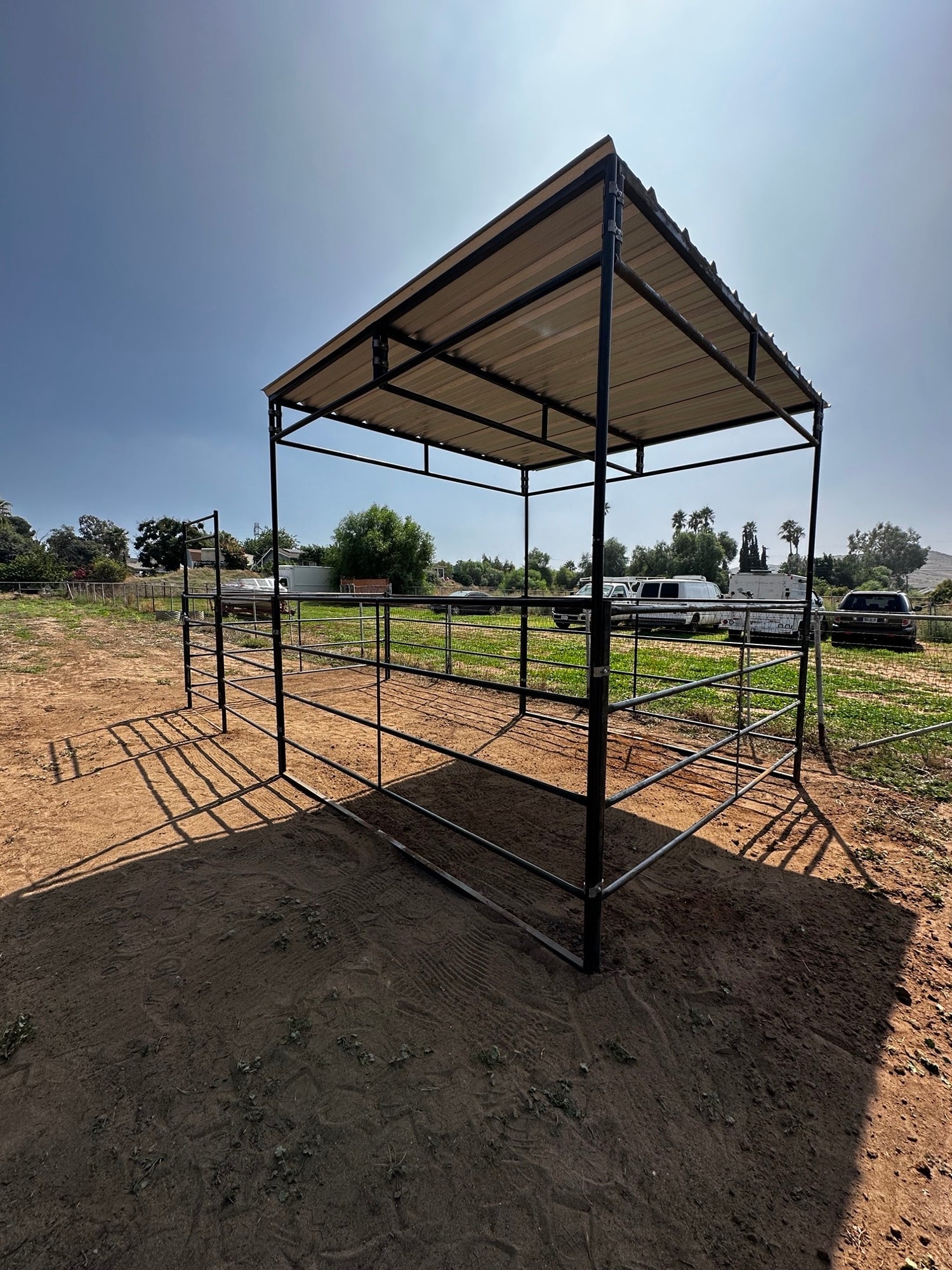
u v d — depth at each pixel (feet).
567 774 12.59
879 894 7.80
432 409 12.04
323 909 7.32
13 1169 4.02
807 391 10.25
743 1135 4.35
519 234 5.97
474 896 7.54
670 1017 5.53
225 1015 5.49
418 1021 5.44
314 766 13.01
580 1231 3.66
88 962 6.26
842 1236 3.65
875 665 28.63
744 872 8.39
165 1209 3.77
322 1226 3.68
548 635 41.65
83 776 12.32
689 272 6.77
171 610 52.95
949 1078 4.88
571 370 10.07
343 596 9.72
